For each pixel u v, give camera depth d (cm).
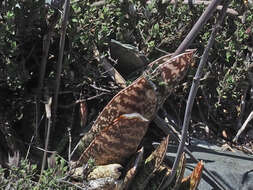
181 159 207
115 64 245
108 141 203
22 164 191
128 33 251
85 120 229
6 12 213
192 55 206
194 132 262
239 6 271
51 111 224
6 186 188
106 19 238
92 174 203
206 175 228
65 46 236
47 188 188
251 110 275
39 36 234
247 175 231
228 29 272
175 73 207
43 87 228
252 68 265
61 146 219
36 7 218
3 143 217
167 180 205
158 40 256
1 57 215
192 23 259
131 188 205
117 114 206
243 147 263
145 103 206
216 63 266
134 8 252
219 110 269
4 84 224
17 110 224
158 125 230
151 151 241
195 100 269
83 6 236
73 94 234
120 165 204
